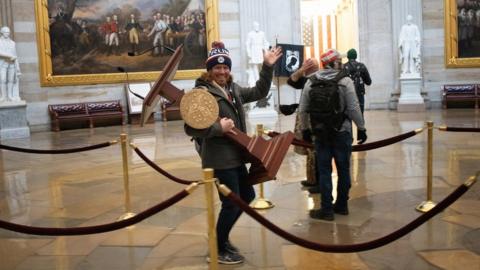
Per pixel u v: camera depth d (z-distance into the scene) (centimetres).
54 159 1012
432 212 317
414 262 395
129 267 416
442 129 538
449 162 778
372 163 804
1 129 1430
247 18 1833
